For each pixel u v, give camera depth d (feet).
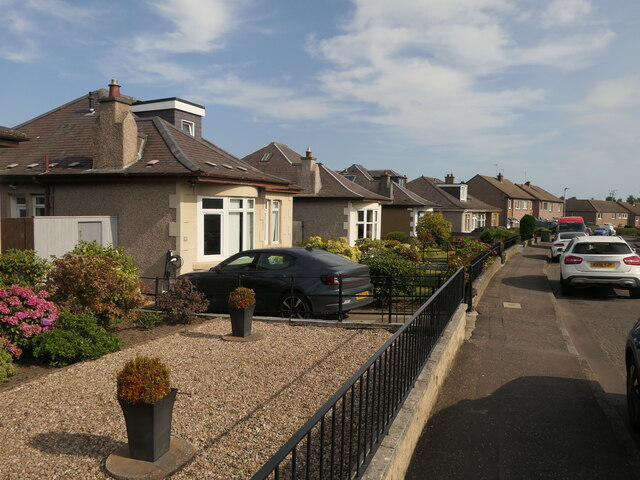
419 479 13.29
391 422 13.17
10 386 17.92
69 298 25.44
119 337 25.29
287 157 96.17
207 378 18.72
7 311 20.51
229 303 24.94
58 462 12.50
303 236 86.79
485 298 41.75
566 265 45.42
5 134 27.30
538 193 254.88
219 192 44.01
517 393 19.66
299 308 30.12
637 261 43.47
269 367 20.17
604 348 27.78
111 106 42.70
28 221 35.29
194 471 12.14
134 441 12.42
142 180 41.29
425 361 18.19
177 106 61.41
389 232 120.26
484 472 13.69
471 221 173.78
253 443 13.52
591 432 16.26
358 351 22.72
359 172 130.62
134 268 32.01
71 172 43.32
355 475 10.25
